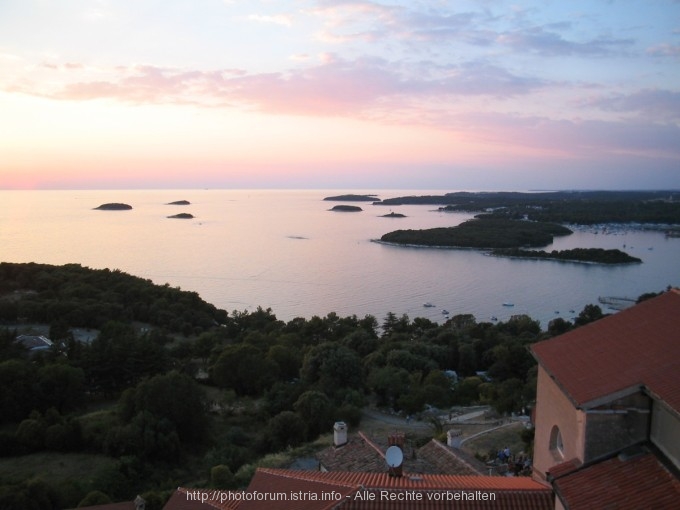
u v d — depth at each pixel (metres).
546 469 21.22
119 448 56.53
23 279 143.38
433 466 30.16
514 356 104.19
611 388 16.42
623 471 15.39
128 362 84.06
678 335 17.98
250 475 42.16
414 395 74.50
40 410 69.75
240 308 192.00
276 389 76.12
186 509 24.72
